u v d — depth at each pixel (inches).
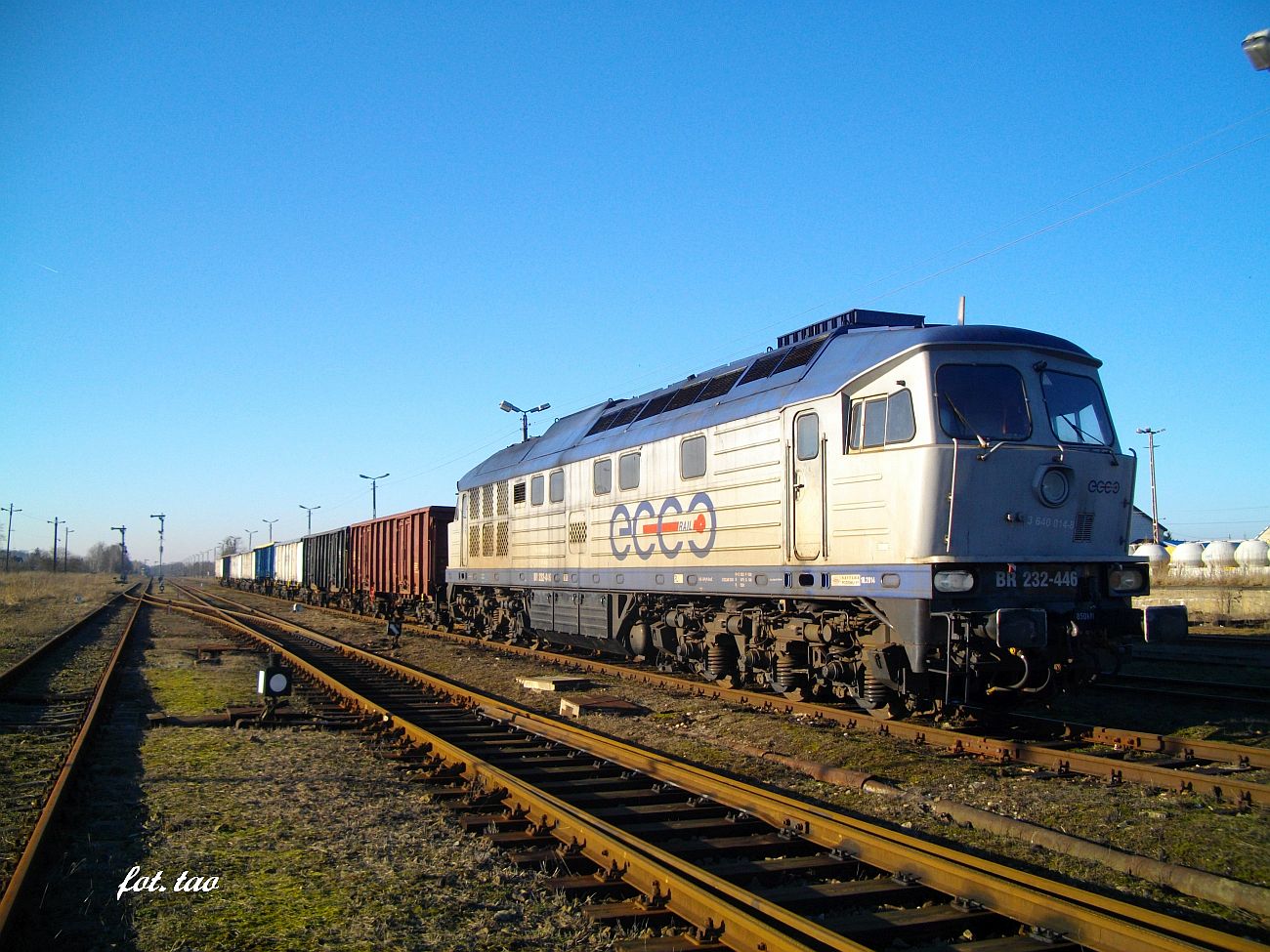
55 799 275.3
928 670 373.1
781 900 203.6
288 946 183.6
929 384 372.5
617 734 419.2
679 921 197.3
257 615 1374.3
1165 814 276.2
